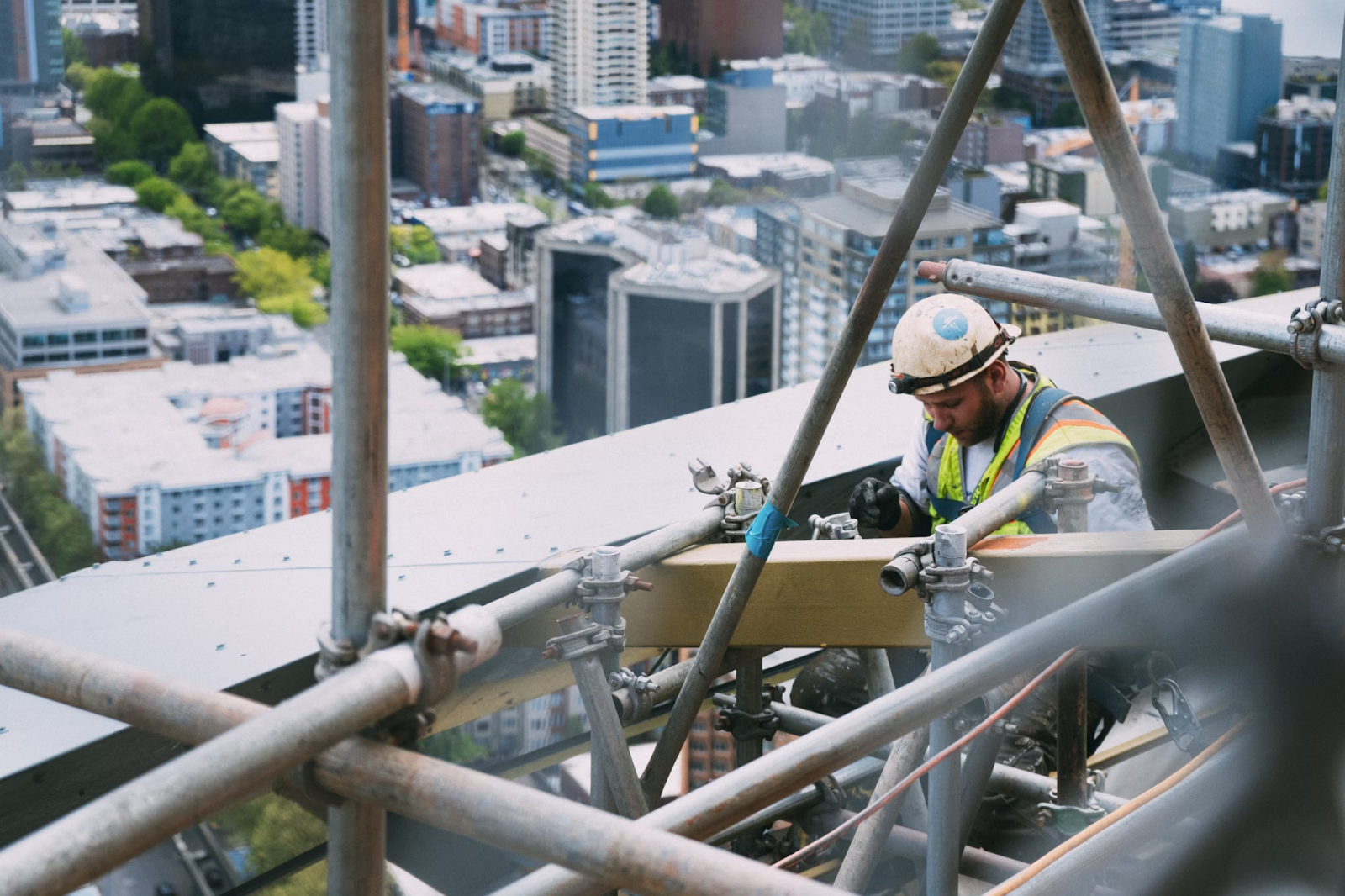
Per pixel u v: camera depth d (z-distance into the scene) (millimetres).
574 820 1295
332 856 1536
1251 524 2143
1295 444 4398
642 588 2307
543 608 2238
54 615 2836
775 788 1660
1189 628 1335
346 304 1400
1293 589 1297
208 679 2611
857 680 3346
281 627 2791
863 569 2441
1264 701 1255
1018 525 2916
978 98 1783
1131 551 2332
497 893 1664
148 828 1215
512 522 3252
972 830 2945
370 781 1405
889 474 3656
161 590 2936
